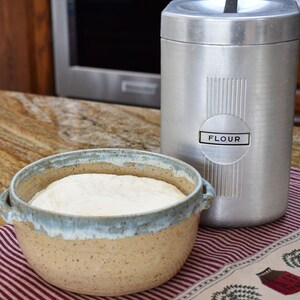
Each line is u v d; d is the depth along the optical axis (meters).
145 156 0.59
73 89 1.98
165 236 0.47
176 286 0.51
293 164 0.81
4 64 2.10
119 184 0.56
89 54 1.91
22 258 0.56
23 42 2.04
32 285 0.52
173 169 0.58
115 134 0.94
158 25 1.75
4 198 0.50
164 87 0.62
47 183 0.58
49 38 1.99
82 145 0.89
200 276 0.53
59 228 0.46
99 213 0.49
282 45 0.57
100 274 0.48
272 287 0.51
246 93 0.57
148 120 1.02
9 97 1.16
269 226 0.64
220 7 0.65
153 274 0.49
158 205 0.51
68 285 0.49
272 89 0.58
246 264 0.55
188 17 0.57
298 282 0.52
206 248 0.59
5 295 0.50
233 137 0.59
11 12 2.01
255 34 0.56
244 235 0.62
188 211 0.48
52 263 0.48
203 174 0.61
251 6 0.64
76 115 1.05
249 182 0.61
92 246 0.46
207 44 0.56
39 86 2.08
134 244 0.46
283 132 0.60
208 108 0.59
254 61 0.56
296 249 0.58
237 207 0.62
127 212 0.50
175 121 0.61
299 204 0.69
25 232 0.48
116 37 1.84
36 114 1.05
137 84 1.84
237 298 0.49
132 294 0.50
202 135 0.60
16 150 0.86
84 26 1.87
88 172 0.60
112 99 1.91
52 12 1.93
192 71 0.58
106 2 1.80
